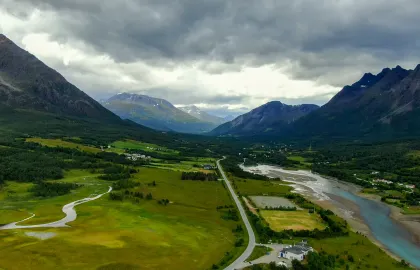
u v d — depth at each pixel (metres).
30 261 124.75
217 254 142.38
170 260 133.00
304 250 141.38
